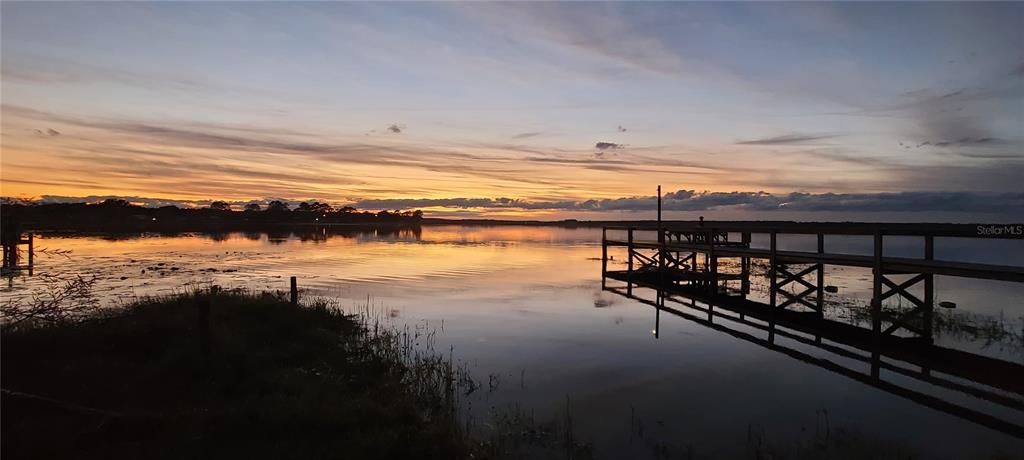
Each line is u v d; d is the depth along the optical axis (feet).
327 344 38.09
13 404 20.98
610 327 50.16
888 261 44.04
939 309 56.08
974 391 31.22
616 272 93.45
